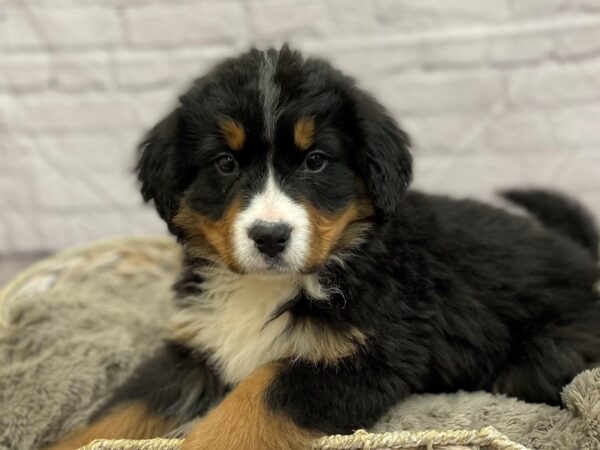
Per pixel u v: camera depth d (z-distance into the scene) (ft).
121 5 2.09
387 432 1.03
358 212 1.17
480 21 2.07
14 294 1.67
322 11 2.09
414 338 1.17
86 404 1.36
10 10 2.08
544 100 2.11
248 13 2.10
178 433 1.17
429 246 1.26
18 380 1.37
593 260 1.49
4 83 2.12
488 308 1.28
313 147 1.12
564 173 2.14
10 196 2.19
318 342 1.12
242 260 1.07
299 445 1.01
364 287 1.15
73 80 2.13
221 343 1.24
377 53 2.10
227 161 1.14
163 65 2.13
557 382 1.24
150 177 1.22
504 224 1.42
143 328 1.58
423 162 2.16
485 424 1.13
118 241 1.92
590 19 2.05
